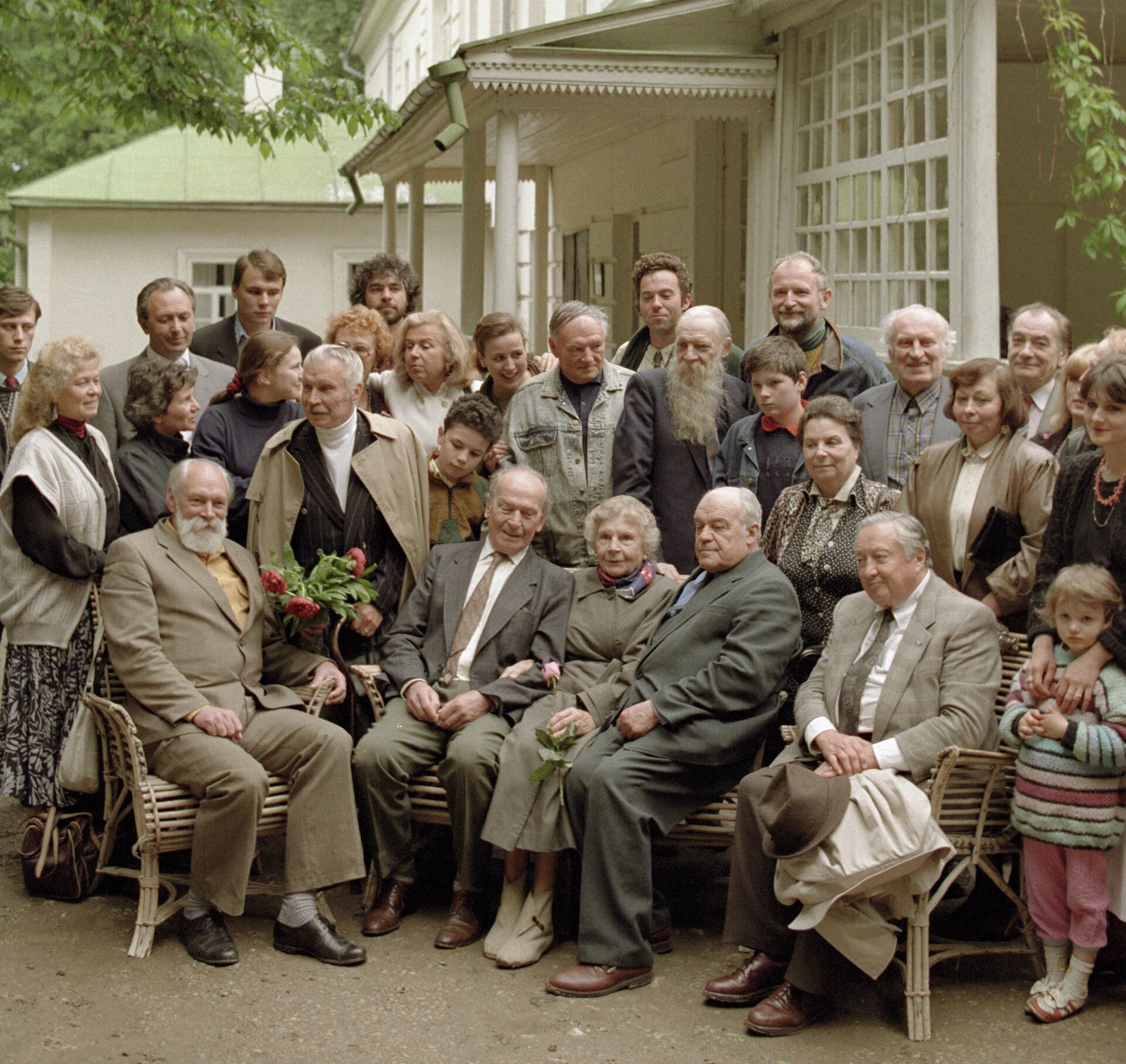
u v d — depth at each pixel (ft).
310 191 66.49
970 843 13.66
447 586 16.34
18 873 16.49
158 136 70.28
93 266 65.72
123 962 14.15
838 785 12.87
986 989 13.73
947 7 23.30
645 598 16.01
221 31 37.65
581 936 13.85
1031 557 14.60
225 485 15.64
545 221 52.49
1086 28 27.48
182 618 15.26
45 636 15.87
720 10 29.58
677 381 17.54
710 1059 12.31
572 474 17.93
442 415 19.34
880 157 26.03
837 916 12.68
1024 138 32.37
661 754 14.28
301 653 16.26
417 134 39.81
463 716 15.24
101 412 18.39
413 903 15.88
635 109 29.66
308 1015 13.08
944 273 23.80
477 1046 12.51
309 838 14.55
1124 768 12.73
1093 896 12.84
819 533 15.69
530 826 14.51
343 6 103.55
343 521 16.79
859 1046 12.56
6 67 37.52
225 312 66.95
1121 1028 12.83
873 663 14.14
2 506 15.90
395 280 22.91
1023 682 13.38
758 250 30.63
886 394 17.03
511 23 52.49
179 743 14.46
